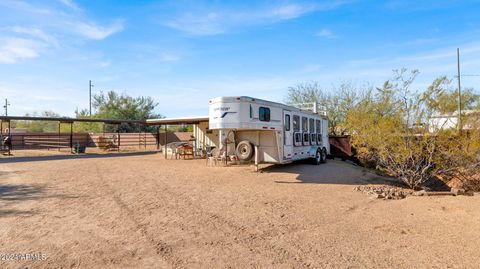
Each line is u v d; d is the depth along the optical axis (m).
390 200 7.79
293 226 5.58
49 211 6.55
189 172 12.81
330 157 19.58
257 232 5.26
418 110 9.52
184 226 5.58
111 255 4.26
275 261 4.08
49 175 11.82
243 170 13.46
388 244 4.66
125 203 7.30
